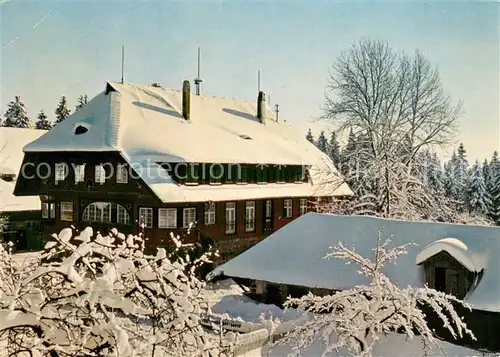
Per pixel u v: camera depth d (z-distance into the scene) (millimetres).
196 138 39344
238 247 38969
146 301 7883
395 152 41625
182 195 34031
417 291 15172
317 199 45000
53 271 6520
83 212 36812
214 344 7887
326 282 22859
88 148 35344
